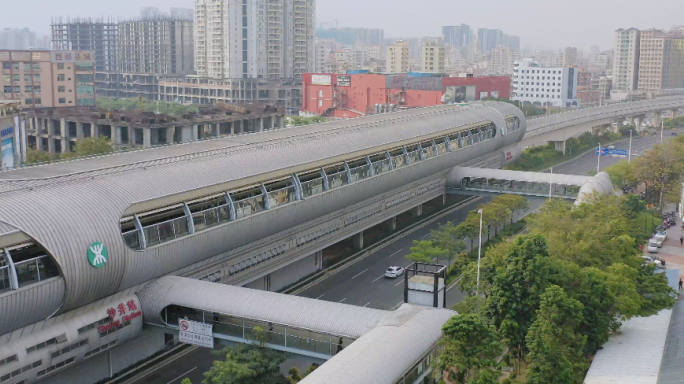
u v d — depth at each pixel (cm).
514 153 19350
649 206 15862
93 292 7125
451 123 15588
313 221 10656
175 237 8000
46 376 6900
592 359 7669
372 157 12212
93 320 7281
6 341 6581
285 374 7762
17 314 6450
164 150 9894
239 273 9262
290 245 10250
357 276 11212
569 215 10750
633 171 16650
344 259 12025
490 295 7606
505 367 7512
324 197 10475
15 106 15950
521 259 7388
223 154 9519
